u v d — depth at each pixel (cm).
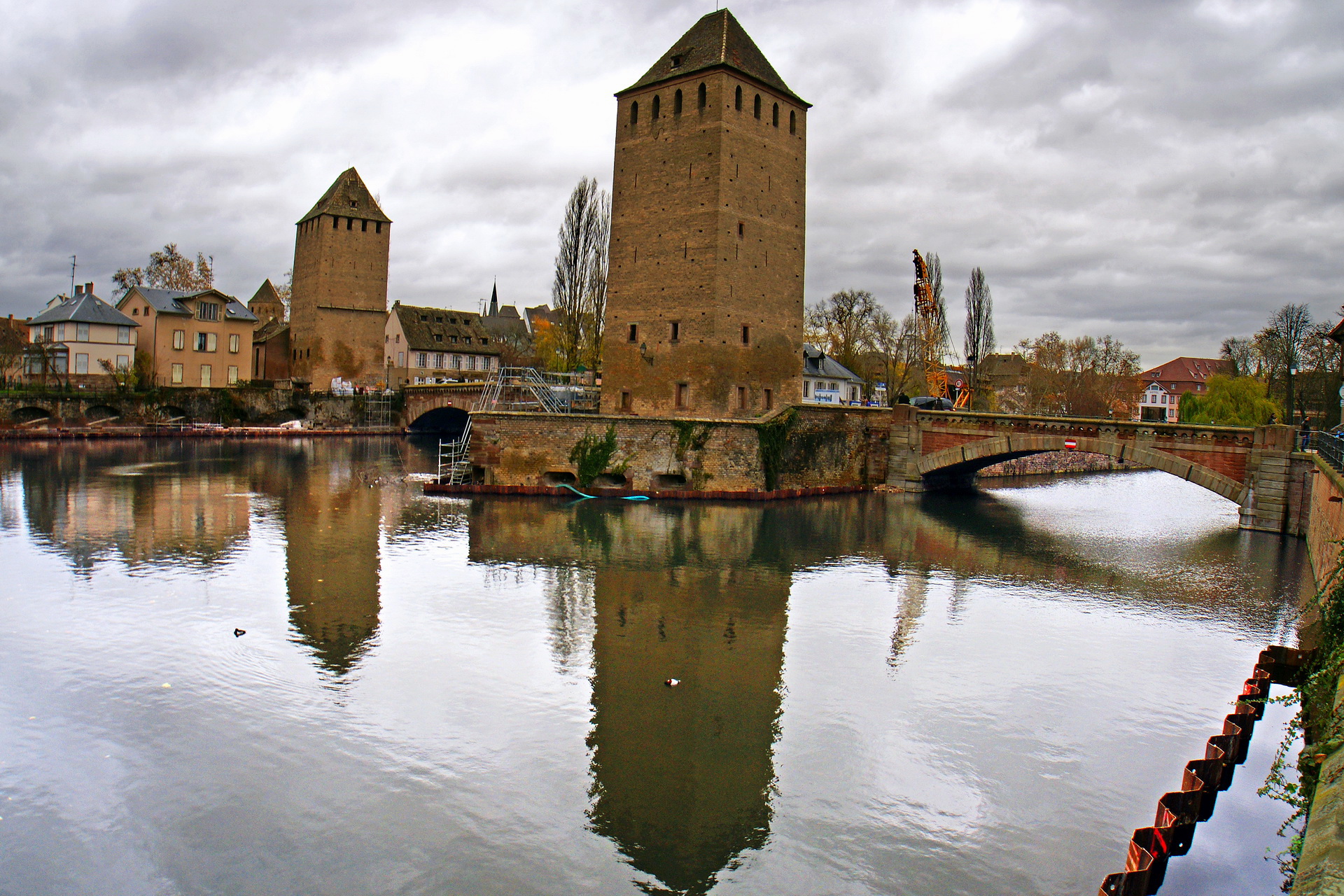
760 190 5603
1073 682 2250
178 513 4294
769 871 1402
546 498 5047
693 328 5384
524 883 1357
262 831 1477
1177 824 1445
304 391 9669
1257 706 1947
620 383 5741
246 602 2745
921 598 3088
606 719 1950
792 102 5847
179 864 1386
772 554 3756
